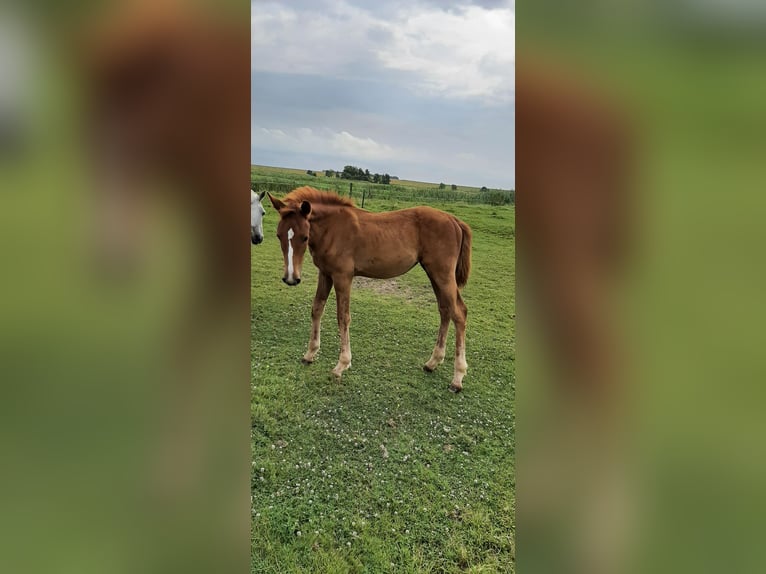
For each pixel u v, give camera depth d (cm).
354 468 203
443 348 248
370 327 267
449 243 243
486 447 214
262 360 246
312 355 245
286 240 227
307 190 234
